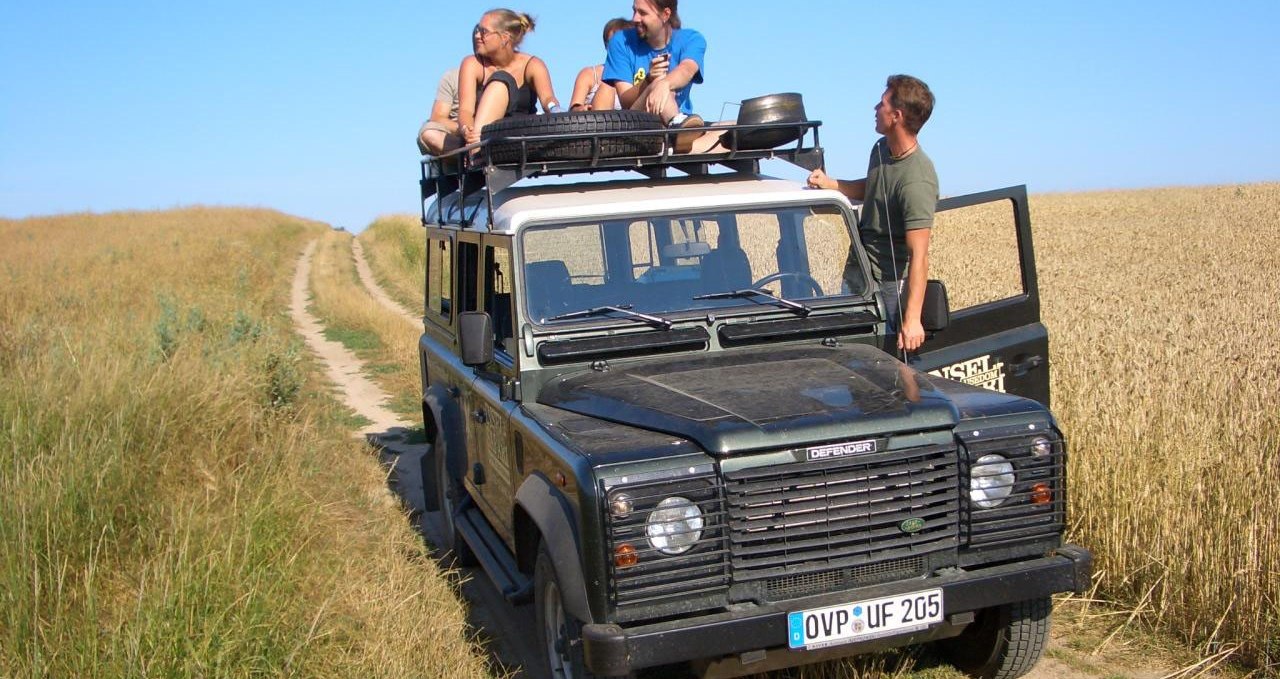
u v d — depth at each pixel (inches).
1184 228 1206.3
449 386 271.4
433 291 291.6
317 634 187.6
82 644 170.4
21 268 1022.4
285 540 227.3
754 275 201.6
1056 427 162.9
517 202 203.5
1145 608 208.7
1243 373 294.4
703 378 174.1
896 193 202.2
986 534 157.8
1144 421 243.8
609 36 254.4
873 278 208.2
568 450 155.0
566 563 149.9
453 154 238.1
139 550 217.0
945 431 157.4
